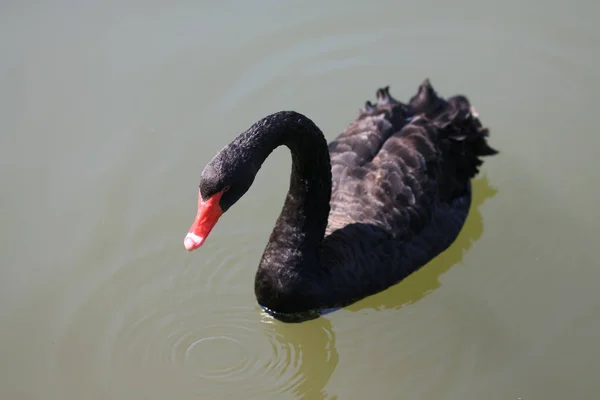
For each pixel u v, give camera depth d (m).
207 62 2.94
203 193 2.21
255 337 2.49
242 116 2.87
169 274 2.60
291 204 2.43
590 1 3.07
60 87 2.87
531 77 2.97
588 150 2.81
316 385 2.43
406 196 2.49
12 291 2.56
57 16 3.00
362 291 2.48
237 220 2.70
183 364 2.45
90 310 2.53
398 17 3.08
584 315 2.51
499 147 2.83
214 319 2.52
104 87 2.88
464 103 2.68
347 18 3.07
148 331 2.50
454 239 2.57
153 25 3.00
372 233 2.46
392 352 2.47
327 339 2.49
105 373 2.43
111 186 2.73
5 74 2.88
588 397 2.38
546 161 2.79
